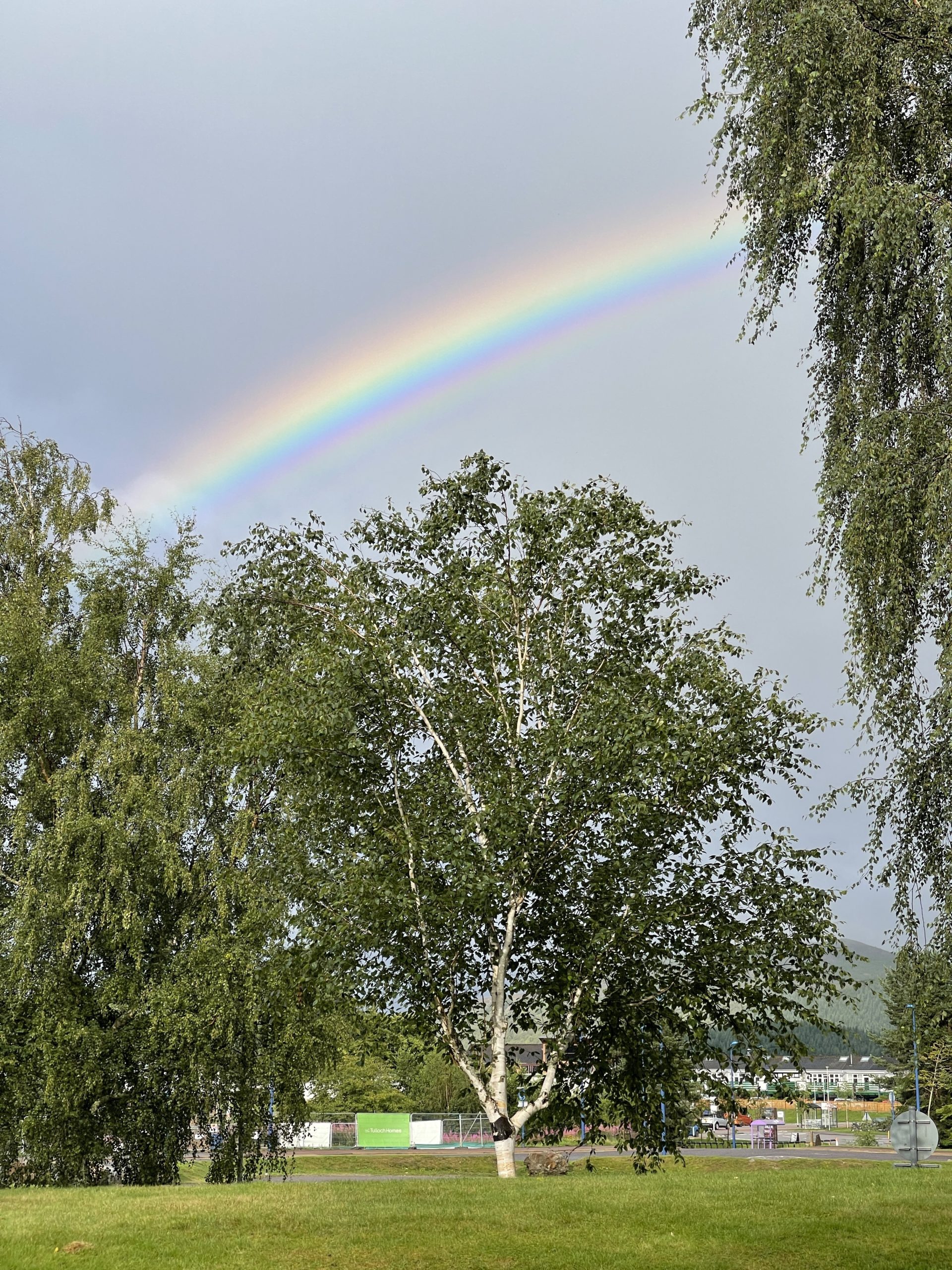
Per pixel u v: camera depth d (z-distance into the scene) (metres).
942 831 12.37
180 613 27.44
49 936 23.36
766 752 16.05
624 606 17.22
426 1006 15.58
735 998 15.27
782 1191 15.45
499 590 16.89
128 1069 23.42
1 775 24.48
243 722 17.88
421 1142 56.06
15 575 28.05
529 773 15.59
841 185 12.84
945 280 11.67
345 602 18.17
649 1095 15.91
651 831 15.81
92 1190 17.27
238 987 22.33
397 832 15.55
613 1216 13.51
